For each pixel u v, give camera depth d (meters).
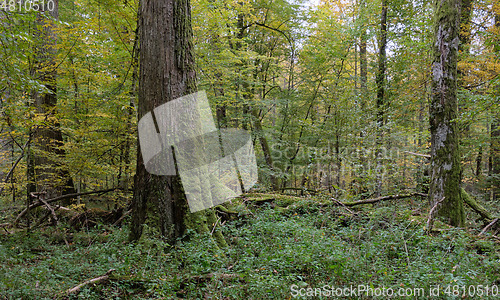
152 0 4.36
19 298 2.71
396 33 10.45
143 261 3.56
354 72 13.26
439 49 6.36
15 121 5.14
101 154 6.66
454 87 6.26
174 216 4.25
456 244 4.46
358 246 4.25
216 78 9.05
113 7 6.07
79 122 6.90
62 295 2.89
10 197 9.18
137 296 2.98
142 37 4.42
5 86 4.44
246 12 11.14
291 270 3.55
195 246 3.79
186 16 4.51
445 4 6.29
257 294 2.87
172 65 4.33
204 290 3.05
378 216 5.57
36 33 5.54
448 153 6.20
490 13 9.89
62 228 5.88
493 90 5.79
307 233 4.53
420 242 4.62
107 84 6.93
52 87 6.98
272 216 5.55
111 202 9.76
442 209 6.11
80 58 6.75
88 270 3.62
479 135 10.34
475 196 9.75
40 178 7.62
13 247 4.63
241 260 3.54
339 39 10.87
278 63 15.02
